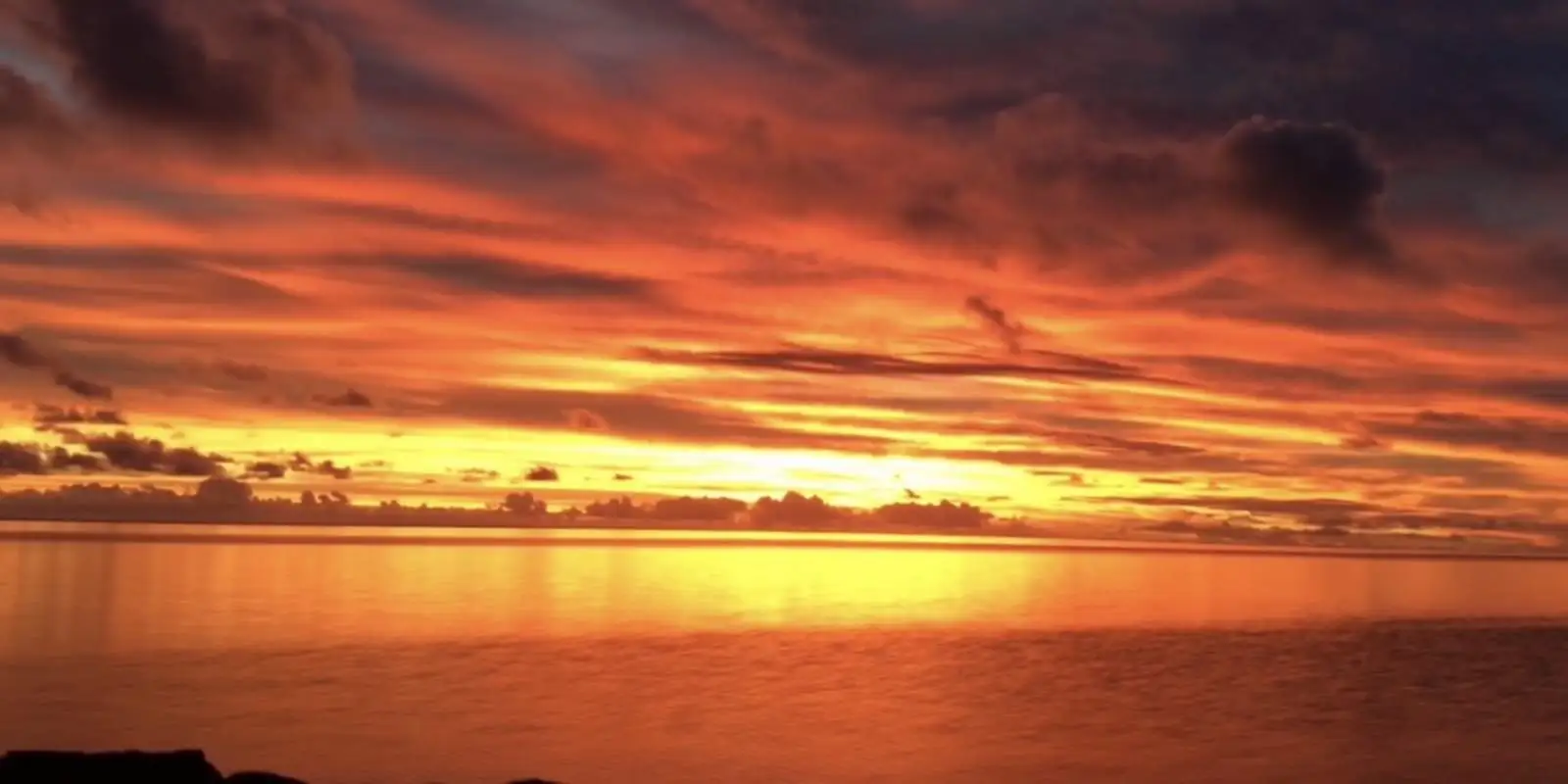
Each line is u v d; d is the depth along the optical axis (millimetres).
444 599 111062
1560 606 138500
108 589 110250
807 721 54844
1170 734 54594
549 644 79812
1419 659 85062
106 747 45125
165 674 61312
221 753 44906
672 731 51469
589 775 43469
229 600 102500
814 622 101062
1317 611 126375
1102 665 77625
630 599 119500
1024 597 137625
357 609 98562
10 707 51875
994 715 58062
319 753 45344
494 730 50312
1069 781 45156
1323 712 61469
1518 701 66312
